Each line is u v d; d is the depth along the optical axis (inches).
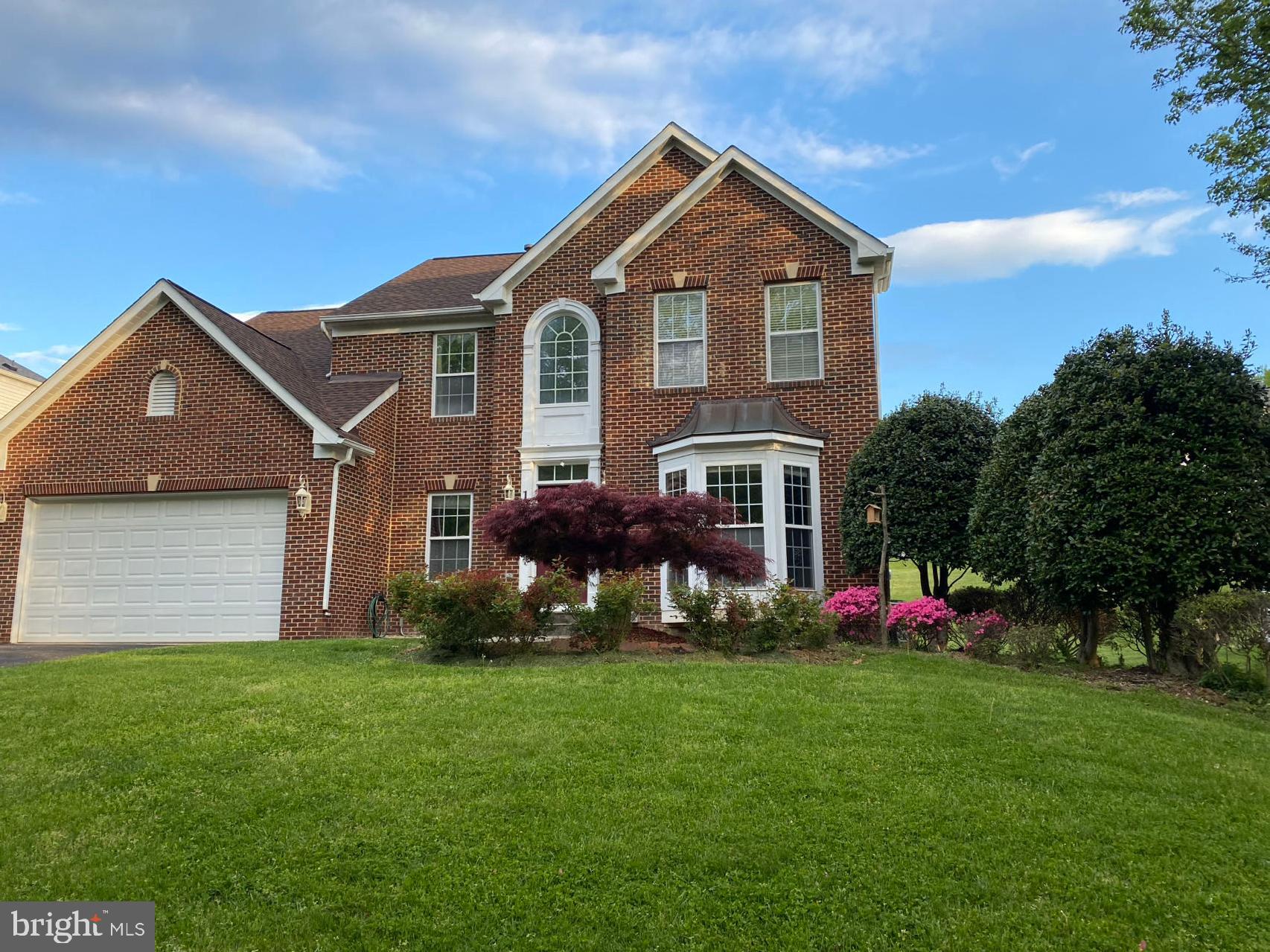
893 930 166.4
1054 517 379.2
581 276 659.4
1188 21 587.2
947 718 280.8
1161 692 347.9
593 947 163.2
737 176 621.9
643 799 215.8
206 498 606.5
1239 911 170.7
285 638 570.6
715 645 414.9
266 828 204.8
